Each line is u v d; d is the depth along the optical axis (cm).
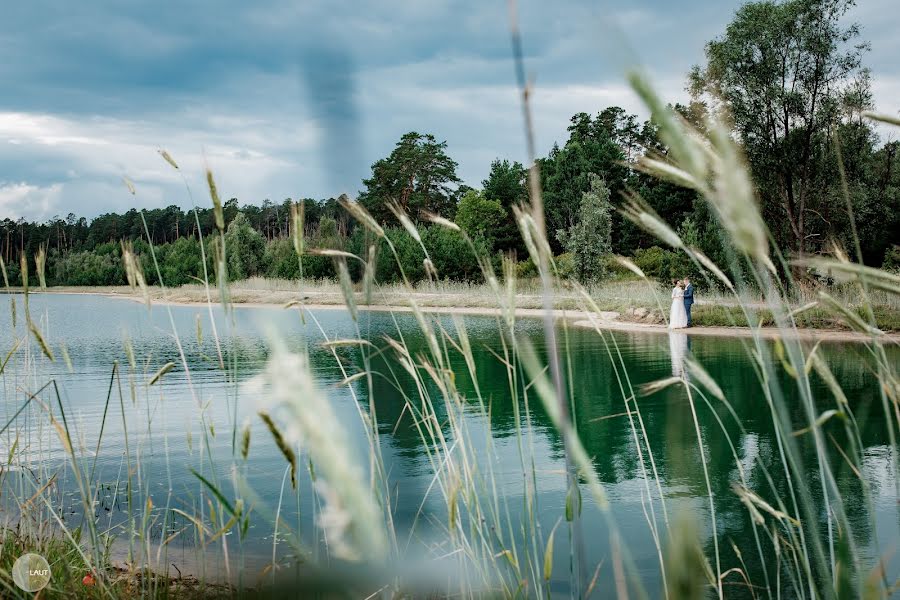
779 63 2478
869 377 918
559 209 5228
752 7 2520
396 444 604
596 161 5172
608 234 3400
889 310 1334
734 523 409
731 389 895
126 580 282
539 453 571
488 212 5369
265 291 2962
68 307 3338
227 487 475
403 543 349
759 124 2495
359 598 203
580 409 793
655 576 319
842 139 2261
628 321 2106
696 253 151
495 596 240
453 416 222
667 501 450
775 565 343
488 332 1767
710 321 1875
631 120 6862
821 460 144
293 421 32
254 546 362
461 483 226
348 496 32
